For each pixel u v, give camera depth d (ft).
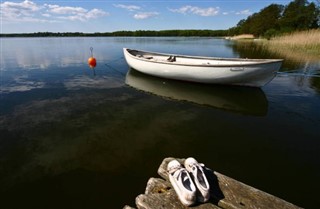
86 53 65.67
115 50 76.89
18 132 16.10
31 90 26.40
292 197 10.31
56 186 10.91
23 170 12.05
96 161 12.84
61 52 68.80
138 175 11.69
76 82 30.40
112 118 18.63
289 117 18.84
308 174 11.80
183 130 16.62
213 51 73.05
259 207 6.59
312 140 15.08
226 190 7.23
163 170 8.20
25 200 10.07
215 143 14.82
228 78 25.30
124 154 13.51
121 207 9.71
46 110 20.24
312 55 52.70
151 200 6.82
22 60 50.08
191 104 22.21
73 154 13.50
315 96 24.17
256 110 20.52
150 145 14.55
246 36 184.75
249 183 11.18
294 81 30.78
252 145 14.55
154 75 31.32
